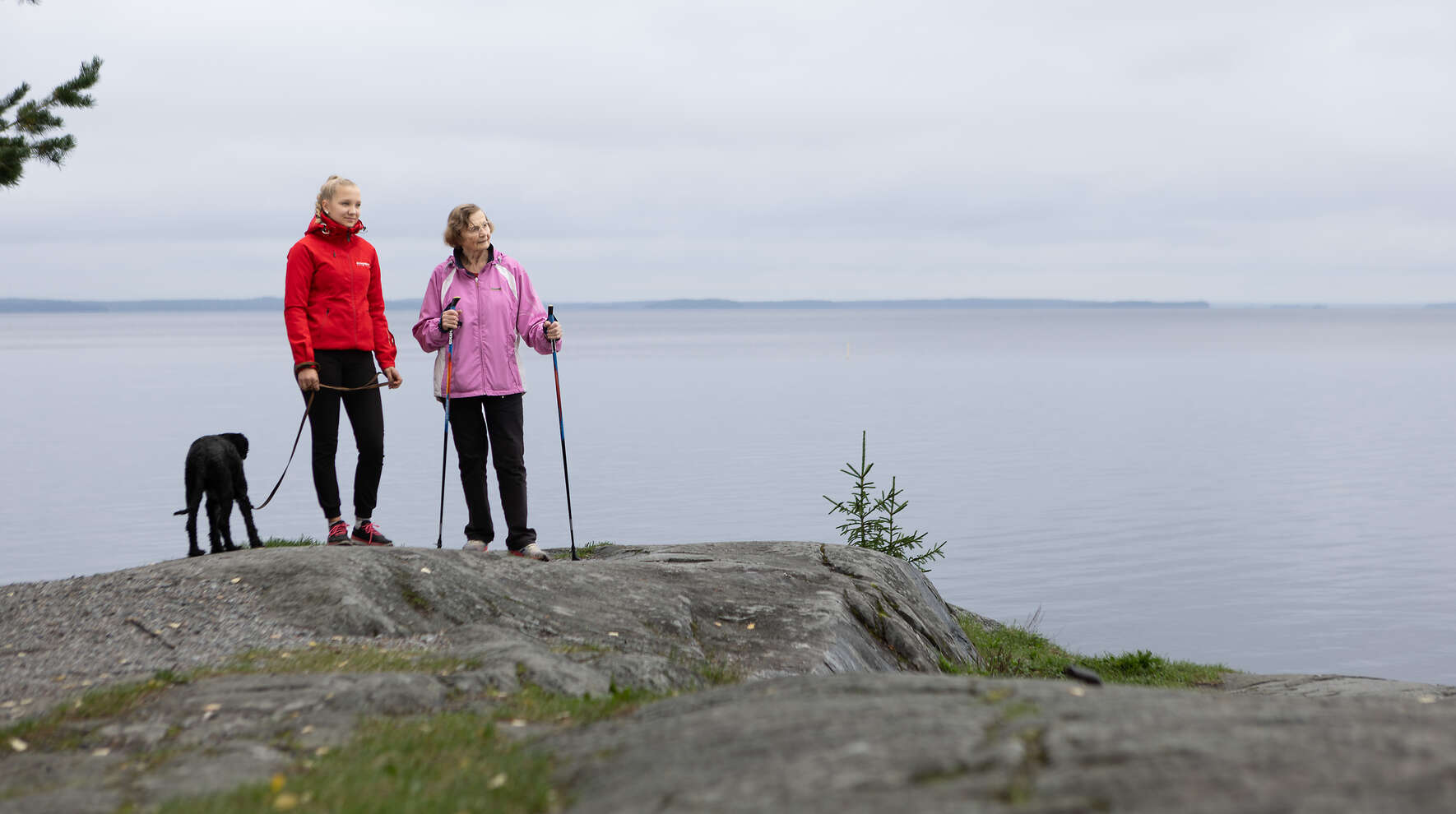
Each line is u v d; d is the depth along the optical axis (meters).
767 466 108.50
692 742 4.50
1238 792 3.34
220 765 5.05
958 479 106.06
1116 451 129.88
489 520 10.28
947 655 11.15
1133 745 3.77
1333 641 57.38
